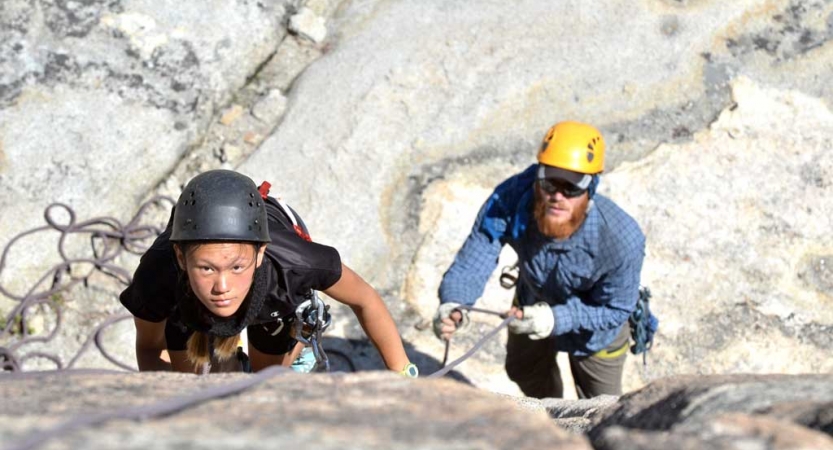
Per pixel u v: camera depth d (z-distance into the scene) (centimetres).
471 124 645
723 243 602
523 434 143
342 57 685
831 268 594
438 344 576
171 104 652
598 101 654
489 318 588
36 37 643
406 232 612
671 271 596
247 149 654
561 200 384
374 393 167
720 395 175
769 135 637
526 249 418
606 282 412
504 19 692
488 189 623
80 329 580
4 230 593
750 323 580
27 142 614
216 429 138
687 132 640
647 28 683
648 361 573
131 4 669
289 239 286
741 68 664
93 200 612
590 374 463
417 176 629
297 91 674
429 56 675
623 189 618
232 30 685
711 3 695
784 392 173
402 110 653
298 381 175
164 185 637
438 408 157
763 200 613
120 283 597
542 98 655
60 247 591
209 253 257
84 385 176
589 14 691
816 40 677
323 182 629
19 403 158
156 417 145
